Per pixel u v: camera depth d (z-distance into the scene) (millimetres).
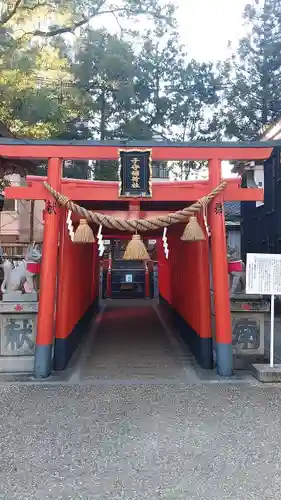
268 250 12383
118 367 6648
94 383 5762
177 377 6082
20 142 6125
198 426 4293
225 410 4727
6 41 11602
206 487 3197
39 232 19438
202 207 6082
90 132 17547
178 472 3414
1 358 6301
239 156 6246
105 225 6078
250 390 5430
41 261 6305
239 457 3654
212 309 7086
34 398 5137
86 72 15242
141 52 19312
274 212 11898
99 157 6223
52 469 3465
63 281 6629
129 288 16312
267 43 22328
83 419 4480
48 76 12961
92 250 11023
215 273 6234
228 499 3047
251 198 6344
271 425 4312
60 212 6484
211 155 6254
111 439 4000
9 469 3469
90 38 14984
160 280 14117
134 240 5949
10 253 19125
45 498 3066
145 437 4043
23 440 3986
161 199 6328
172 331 9711
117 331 9766
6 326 6336
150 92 19688
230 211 16766
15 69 11445
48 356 6090
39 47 12750
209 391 5395
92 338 8953
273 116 22297
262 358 6551
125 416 4562
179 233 8914
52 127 12258
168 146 6180
